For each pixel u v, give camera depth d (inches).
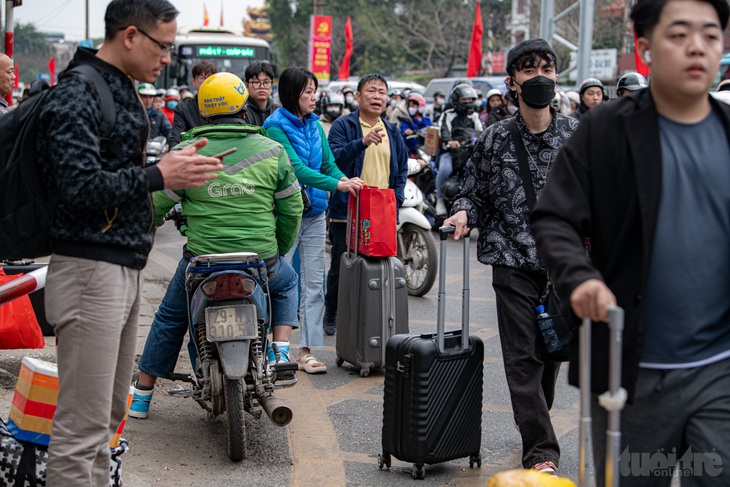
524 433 165.2
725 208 100.7
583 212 103.5
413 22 2487.7
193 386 190.9
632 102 105.0
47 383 137.9
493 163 173.2
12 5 430.6
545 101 167.2
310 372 250.7
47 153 122.5
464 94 491.5
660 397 102.4
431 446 170.2
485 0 2394.2
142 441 189.8
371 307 243.6
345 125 269.4
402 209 357.4
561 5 1582.2
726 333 102.7
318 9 2532.0
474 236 522.6
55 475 129.2
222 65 997.8
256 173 191.8
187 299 187.6
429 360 168.4
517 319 167.5
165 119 530.9
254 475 174.7
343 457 186.1
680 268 100.7
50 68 1352.1
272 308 207.0
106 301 127.6
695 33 99.0
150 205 132.8
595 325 104.3
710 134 102.0
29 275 152.5
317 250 253.1
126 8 126.6
